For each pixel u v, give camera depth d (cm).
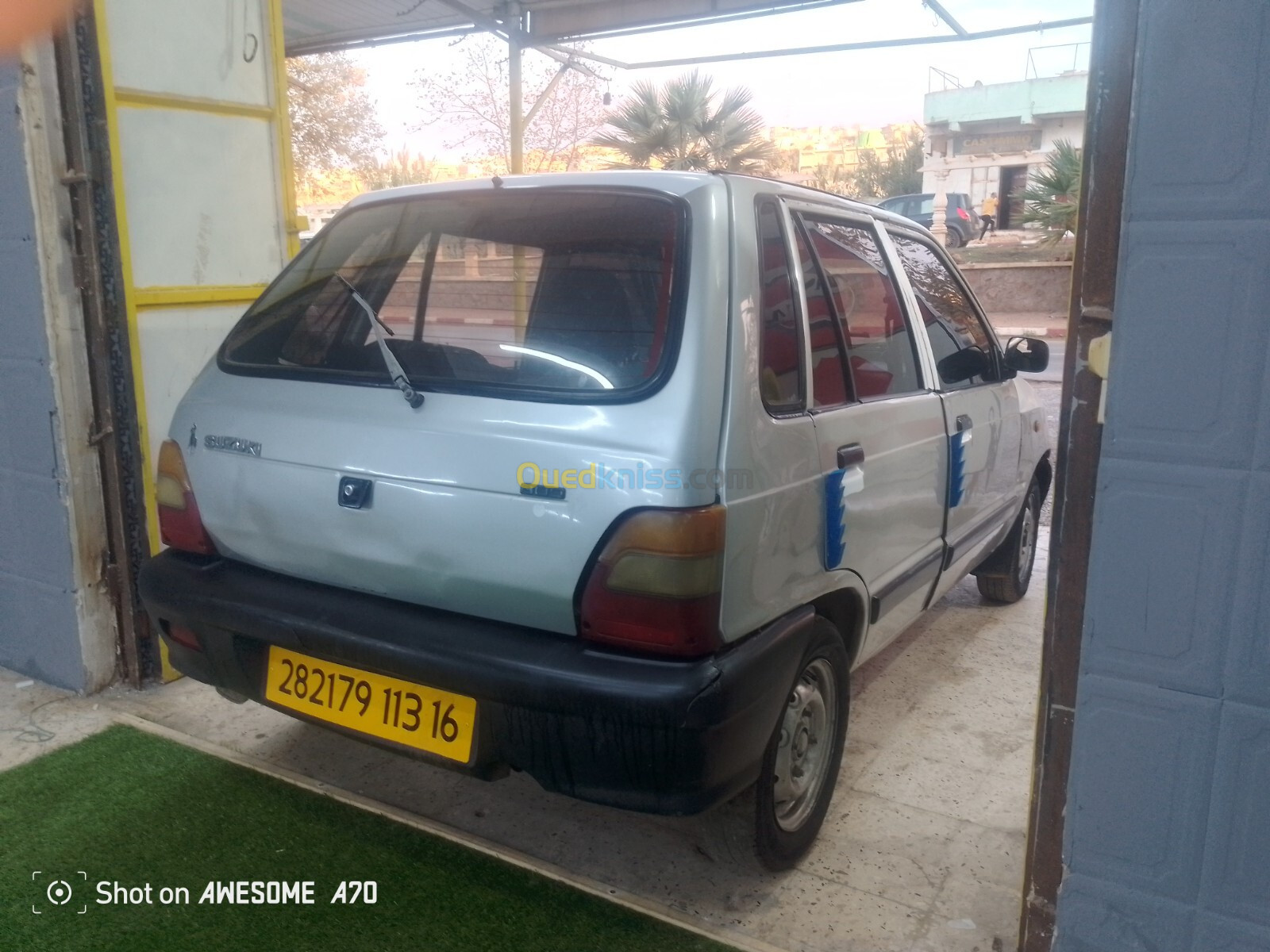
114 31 326
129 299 334
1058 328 1759
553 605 206
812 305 260
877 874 260
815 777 268
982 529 387
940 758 325
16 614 362
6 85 311
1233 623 168
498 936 229
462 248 246
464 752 215
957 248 2419
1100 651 180
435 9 657
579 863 261
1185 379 166
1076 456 179
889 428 284
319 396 239
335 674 234
